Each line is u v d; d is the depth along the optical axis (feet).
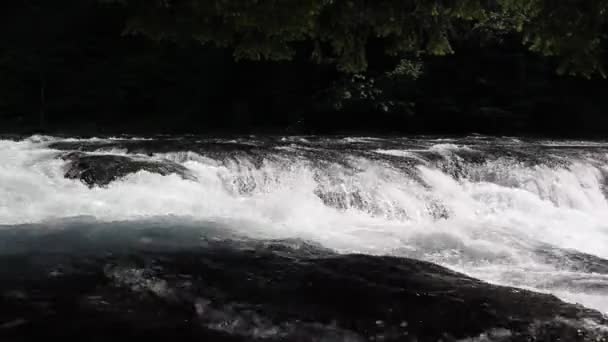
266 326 11.69
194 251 17.04
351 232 22.34
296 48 73.67
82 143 38.42
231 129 74.69
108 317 11.98
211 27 17.80
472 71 74.74
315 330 11.52
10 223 20.34
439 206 28.71
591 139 66.23
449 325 11.64
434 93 75.25
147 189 25.54
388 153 35.19
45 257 16.05
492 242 21.57
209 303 12.76
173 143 38.17
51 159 28.86
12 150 32.50
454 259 19.01
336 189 28.91
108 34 90.84
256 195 28.27
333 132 72.59
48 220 20.92
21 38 90.12
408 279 14.37
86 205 23.08
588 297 15.06
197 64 82.33
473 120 73.20
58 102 82.64
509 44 72.79
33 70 83.51
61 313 12.12
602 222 29.50
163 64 83.51
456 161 34.42
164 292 13.41
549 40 18.19
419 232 22.52
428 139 59.88
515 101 73.92
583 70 18.53
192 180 27.48
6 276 14.33
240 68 78.79
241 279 14.30
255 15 16.87
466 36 72.33
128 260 15.80
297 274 14.75
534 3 17.78
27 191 24.08
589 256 19.79
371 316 12.09
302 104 73.51
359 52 20.53
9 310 12.19
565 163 35.22
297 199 27.50
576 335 11.19
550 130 74.90
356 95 70.54
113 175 26.50
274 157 31.91
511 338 11.10
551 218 29.19
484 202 29.99
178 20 17.40
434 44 20.35
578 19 16.94
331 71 74.08
